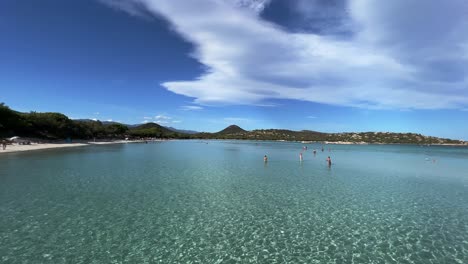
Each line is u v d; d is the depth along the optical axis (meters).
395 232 15.60
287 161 54.72
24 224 15.67
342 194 24.64
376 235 15.13
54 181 27.45
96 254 12.38
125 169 36.97
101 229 15.20
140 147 95.56
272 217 17.89
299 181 30.84
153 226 15.88
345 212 19.19
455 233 15.50
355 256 12.67
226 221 16.98
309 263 11.97
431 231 15.80
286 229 15.84
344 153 90.06
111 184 26.70
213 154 69.88
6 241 13.48
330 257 12.55
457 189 27.78
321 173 37.84
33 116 97.75
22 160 44.00
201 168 40.38
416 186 29.22
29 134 93.06
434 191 26.66
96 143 106.25
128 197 21.97
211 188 25.98
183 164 44.91
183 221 16.81
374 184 29.97
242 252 12.93
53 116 108.38
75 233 14.59
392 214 18.88
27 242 13.41
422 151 114.19
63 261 11.68
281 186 27.69
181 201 21.19
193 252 12.81
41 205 19.27
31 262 11.53
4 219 16.39
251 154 72.69
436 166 50.59
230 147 113.31
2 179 28.09
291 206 20.45
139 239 14.07
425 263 12.05
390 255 12.78
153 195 22.81
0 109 83.31
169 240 14.04
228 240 14.22
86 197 21.62
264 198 22.64
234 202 21.25
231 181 29.89
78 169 35.84
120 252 12.62
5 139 78.06
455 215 18.77
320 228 16.08
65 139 106.62
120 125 169.50
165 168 39.28
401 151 111.44
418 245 13.90
